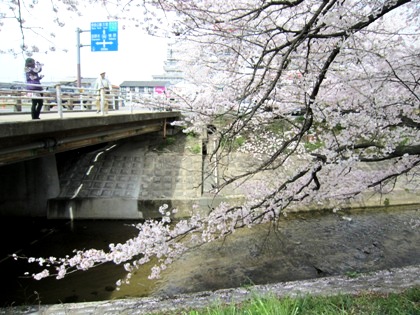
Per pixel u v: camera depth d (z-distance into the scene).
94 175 16.05
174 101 8.79
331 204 14.57
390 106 5.80
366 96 5.29
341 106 6.14
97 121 10.73
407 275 6.84
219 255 10.54
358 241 11.66
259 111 5.60
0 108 13.05
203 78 7.26
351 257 10.45
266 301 3.29
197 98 7.16
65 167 16.30
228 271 9.59
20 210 14.42
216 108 6.70
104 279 9.30
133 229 13.41
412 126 5.64
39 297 8.47
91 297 8.41
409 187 15.14
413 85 5.34
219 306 3.32
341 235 12.19
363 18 4.03
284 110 6.07
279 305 3.01
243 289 6.62
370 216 14.20
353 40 4.23
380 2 4.20
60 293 8.62
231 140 4.93
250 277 9.23
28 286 9.01
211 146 18.81
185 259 10.30
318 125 6.56
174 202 14.34
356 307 4.33
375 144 5.89
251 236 11.95
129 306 6.09
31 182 14.35
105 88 13.77
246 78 5.86
